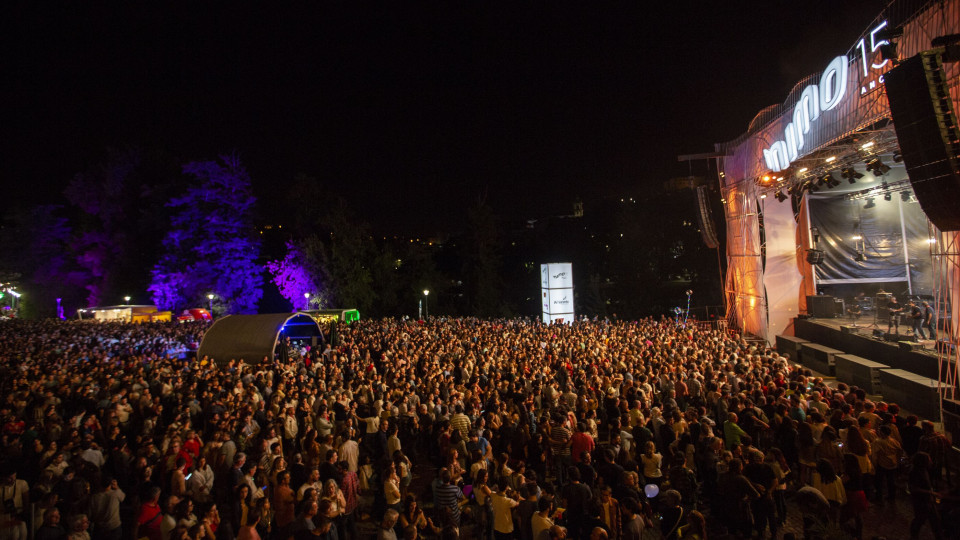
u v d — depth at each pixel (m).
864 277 25.36
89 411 12.88
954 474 11.01
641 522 6.88
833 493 7.97
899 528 8.89
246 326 22.03
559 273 39.06
